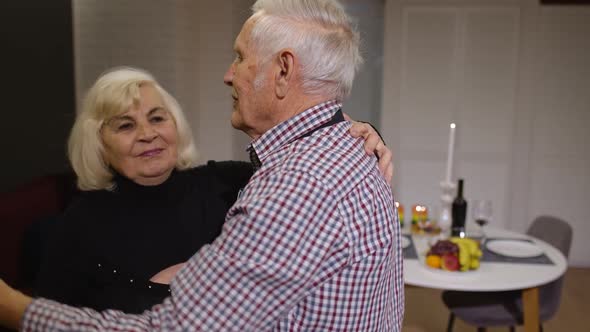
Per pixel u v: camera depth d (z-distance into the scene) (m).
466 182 4.29
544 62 4.09
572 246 4.30
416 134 4.28
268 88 0.89
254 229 0.75
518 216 4.28
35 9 3.08
